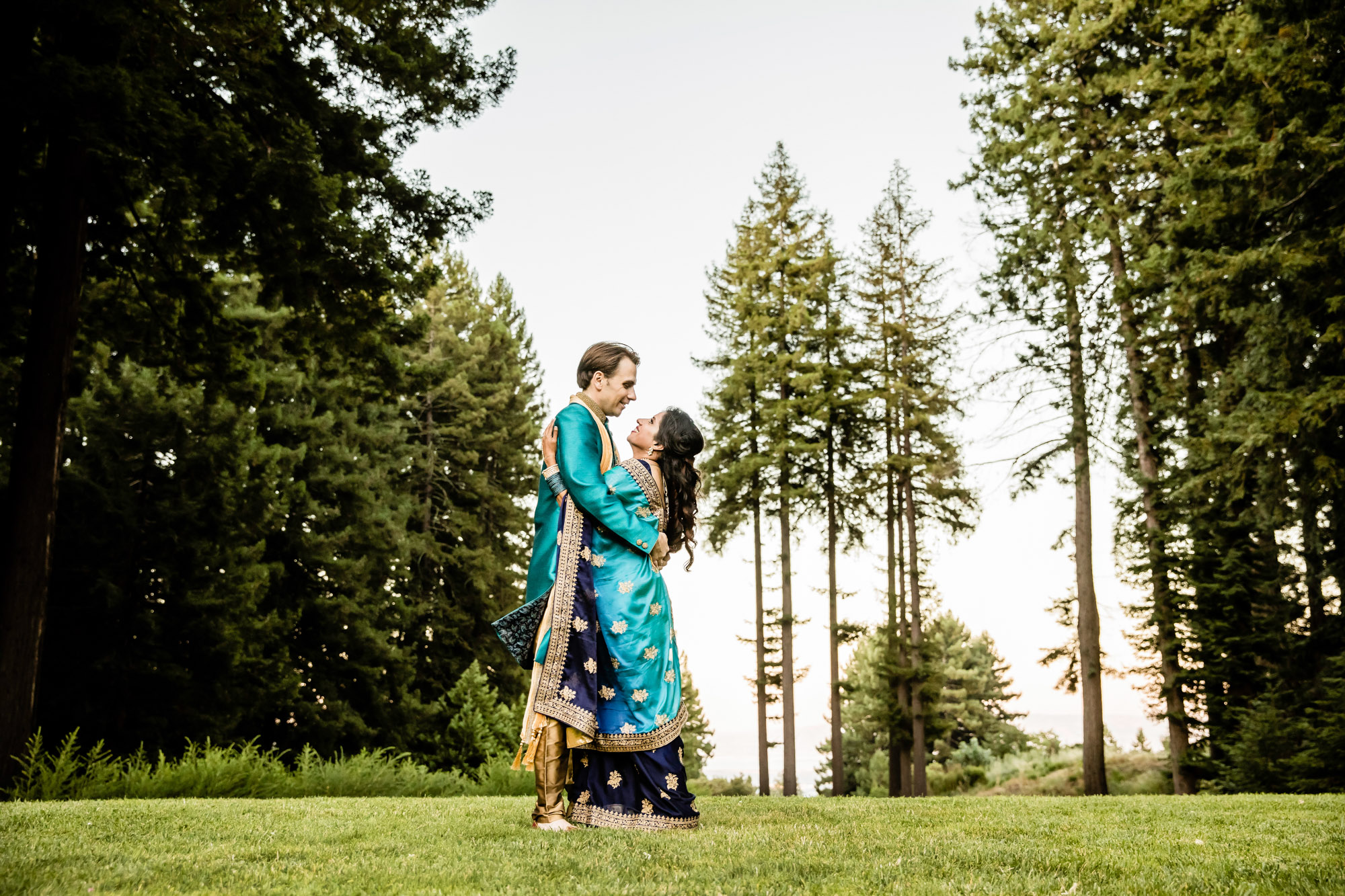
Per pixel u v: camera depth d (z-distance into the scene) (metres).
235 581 16.98
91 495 15.81
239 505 17.69
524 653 3.65
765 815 3.96
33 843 2.68
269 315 19.20
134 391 16.75
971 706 58.38
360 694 23.45
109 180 10.14
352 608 22.67
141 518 16.38
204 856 2.55
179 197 9.75
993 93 22.41
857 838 3.08
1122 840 3.10
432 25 12.60
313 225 10.60
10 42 8.86
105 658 15.27
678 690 3.66
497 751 16.56
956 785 28.78
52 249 9.77
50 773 7.83
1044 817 3.95
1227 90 12.58
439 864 2.44
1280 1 11.76
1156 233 18.98
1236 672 16.59
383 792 10.27
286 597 22.17
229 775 8.49
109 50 9.46
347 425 25.89
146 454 16.83
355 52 11.71
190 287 11.80
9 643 8.86
